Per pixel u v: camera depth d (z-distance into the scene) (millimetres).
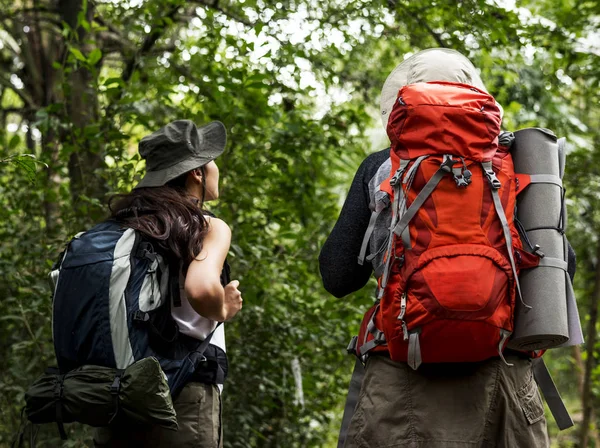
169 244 2383
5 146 5496
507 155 2436
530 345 2371
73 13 5992
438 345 2225
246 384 4828
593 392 7000
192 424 2404
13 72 7160
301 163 5477
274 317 4742
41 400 2326
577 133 7762
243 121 4871
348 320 4871
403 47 6441
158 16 5520
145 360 2244
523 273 2350
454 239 2248
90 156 5086
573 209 7465
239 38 5281
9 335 4812
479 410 2336
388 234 2424
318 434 5410
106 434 2438
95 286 2342
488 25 5383
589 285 7945
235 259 4766
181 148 2666
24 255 4711
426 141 2295
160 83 5219
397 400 2371
